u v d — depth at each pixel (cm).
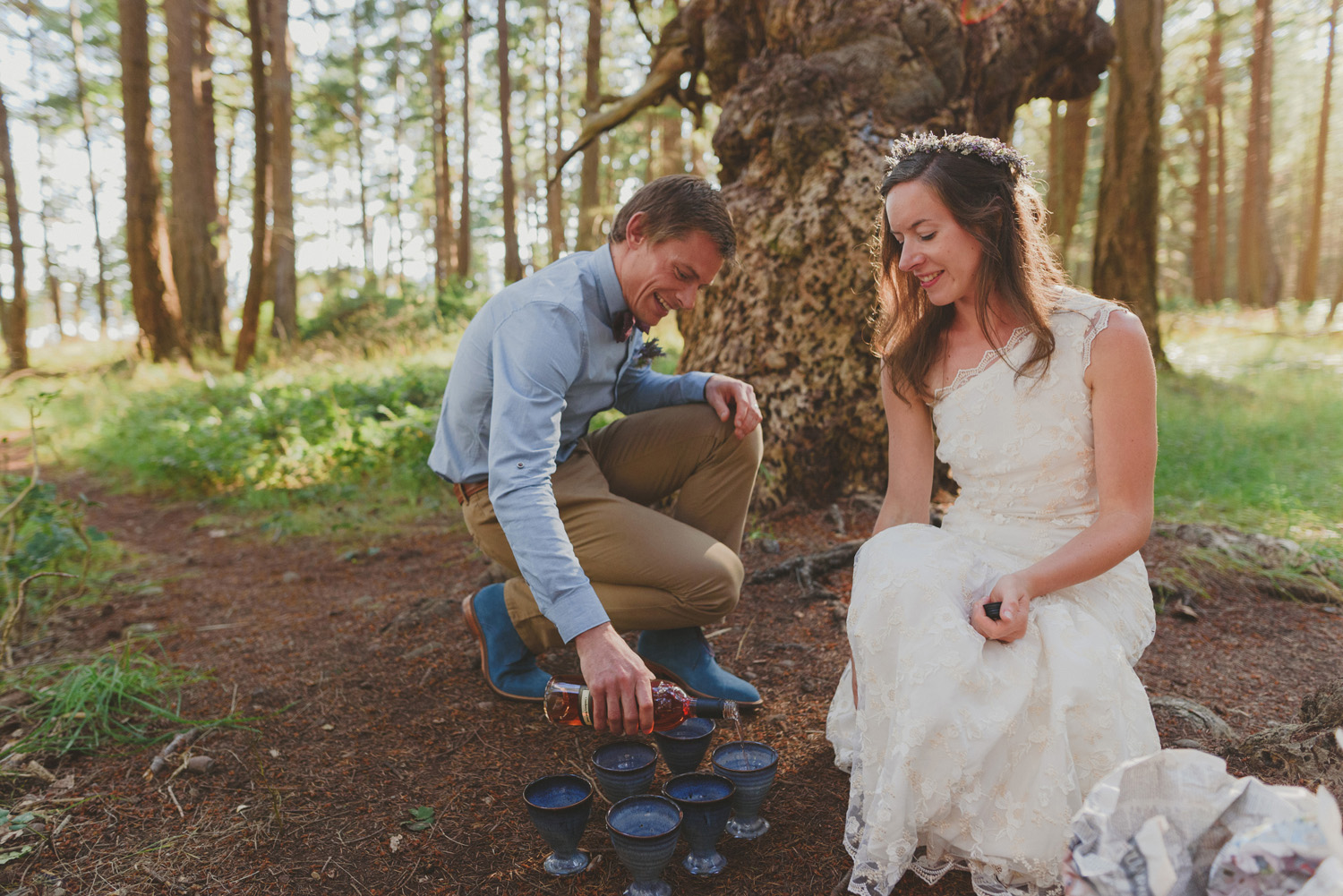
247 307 1233
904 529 171
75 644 309
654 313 209
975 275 171
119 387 1140
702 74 568
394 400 702
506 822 184
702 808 158
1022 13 428
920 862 155
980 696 145
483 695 247
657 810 161
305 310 2184
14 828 185
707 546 217
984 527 179
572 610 167
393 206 3788
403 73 2991
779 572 321
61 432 895
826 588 310
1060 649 147
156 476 630
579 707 167
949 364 184
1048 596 160
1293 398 714
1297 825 92
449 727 229
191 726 234
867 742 159
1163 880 94
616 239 206
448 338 1339
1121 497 163
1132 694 149
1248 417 616
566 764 208
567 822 160
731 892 158
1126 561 176
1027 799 144
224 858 175
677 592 214
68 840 183
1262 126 2080
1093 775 144
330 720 236
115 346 1919
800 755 204
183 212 1498
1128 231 899
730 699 224
